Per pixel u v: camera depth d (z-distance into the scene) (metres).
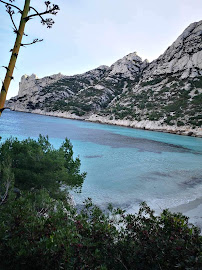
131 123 123.00
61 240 3.40
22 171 10.48
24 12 3.33
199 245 3.18
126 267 3.41
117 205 14.52
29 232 3.86
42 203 6.32
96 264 3.36
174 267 3.09
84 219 4.51
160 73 178.88
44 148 14.10
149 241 3.50
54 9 3.43
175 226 3.71
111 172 23.67
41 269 3.48
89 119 159.75
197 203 15.77
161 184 20.27
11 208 4.38
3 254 3.71
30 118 134.88
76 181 12.53
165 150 44.53
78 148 39.03
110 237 3.93
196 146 55.16
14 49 3.30
